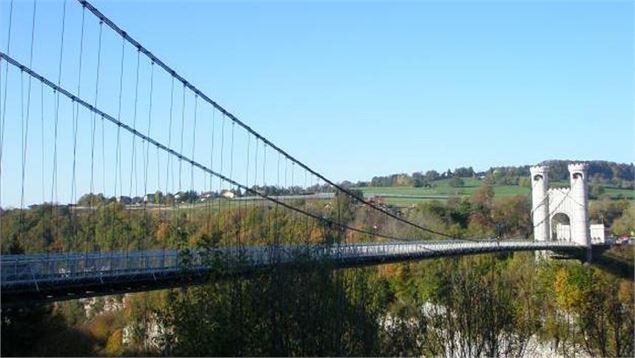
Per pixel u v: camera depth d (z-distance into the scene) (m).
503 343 45.56
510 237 91.81
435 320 41.62
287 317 20.75
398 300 51.16
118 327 41.47
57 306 42.56
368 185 142.25
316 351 20.69
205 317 19.86
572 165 90.75
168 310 21.38
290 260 23.16
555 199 91.75
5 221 31.55
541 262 75.25
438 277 50.06
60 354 31.39
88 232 31.92
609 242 86.19
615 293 57.97
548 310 55.06
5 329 31.03
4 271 21.11
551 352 50.03
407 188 139.75
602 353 44.97
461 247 61.25
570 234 87.69
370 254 43.84
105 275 24.09
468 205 108.50
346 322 22.39
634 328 44.84
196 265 25.59
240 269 21.28
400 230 77.06
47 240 31.78
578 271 61.97
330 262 23.38
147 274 25.31
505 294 45.69
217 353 18.92
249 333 20.06
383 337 26.09
